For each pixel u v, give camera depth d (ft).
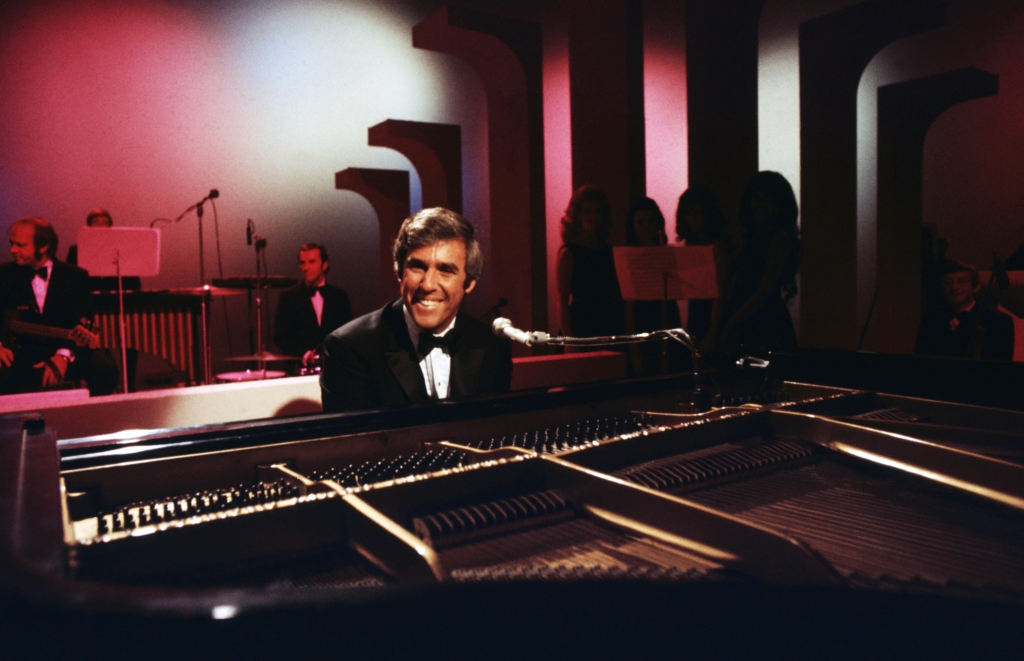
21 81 24.95
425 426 4.50
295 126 29.96
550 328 32.42
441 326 6.72
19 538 2.14
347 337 6.67
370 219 31.96
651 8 33.09
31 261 15.71
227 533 2.82
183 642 1.66
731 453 4.62
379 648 1.77
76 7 25.66
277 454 3.95
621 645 1.89
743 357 6.48
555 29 32.24
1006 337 12.88
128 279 21.17
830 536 3.34
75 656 1.65
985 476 3.90
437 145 27.40
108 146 26.48
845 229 20.80
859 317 29.78
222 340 28.68
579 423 5.18
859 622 2.00
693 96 18.22
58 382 15.42
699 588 1.99
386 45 31.58
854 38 20.22
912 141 23.97
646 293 11.76
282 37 29.43
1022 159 25.03
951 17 26.55
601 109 19.13
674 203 33.81
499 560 3.03
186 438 3.83
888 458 4.36
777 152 31.50
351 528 3.04
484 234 33.94
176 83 27.53
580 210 14.82
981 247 26.21
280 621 1.72
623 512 3.38
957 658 2.04
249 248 29.35
